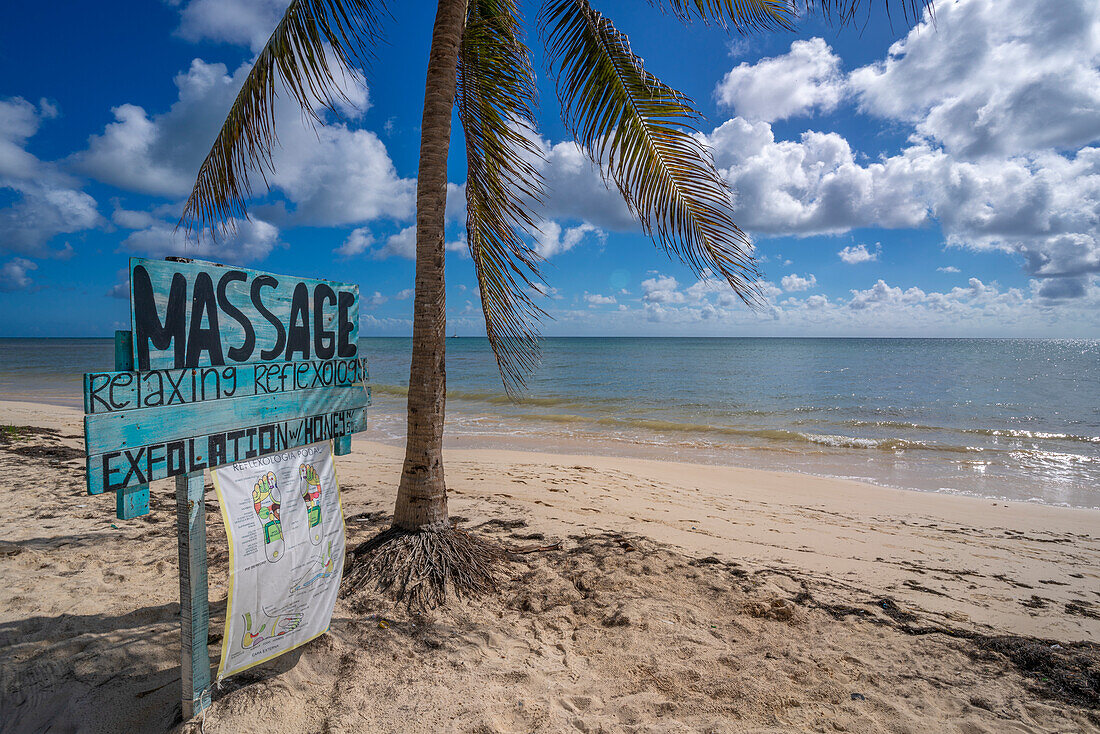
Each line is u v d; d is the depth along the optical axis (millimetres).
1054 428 14312
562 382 28156
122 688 2387
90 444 1742
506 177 4332
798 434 12766
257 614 2332
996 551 5395
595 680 2697
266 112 3621
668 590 3764
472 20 4254
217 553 4059
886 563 4840
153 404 1957
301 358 2639
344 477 7148
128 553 4000
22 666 2504
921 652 3109
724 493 7457
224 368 2238
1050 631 3510
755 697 2568
